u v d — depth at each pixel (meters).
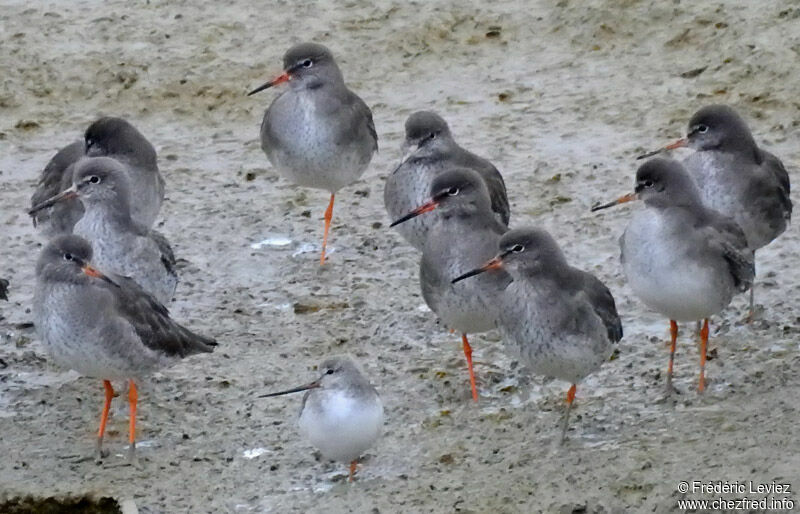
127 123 18.27
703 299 15.02
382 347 16.80
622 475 13.66
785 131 21.31
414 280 18.41
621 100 22.88
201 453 14.72
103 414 14.85
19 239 19.59
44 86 23.78
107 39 25.06
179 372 16.31
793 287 17.62
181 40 25.00
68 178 17.59
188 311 17.72
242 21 25.61
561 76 23.88
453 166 17.64
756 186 17.12
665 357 16.25
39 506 14.02
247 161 21.88
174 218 20.16
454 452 14.49
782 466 13.48
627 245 15.31
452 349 16.73
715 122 17.17
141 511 13.70
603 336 14.41
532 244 14.30
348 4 26.16
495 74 24.16
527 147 21.73
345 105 19.00
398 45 24.95
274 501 13.77
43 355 16.81
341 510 13.52
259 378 16.14
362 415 13.71
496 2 26.05
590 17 25.03
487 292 15.43
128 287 14.76
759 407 14.88
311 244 19.48
